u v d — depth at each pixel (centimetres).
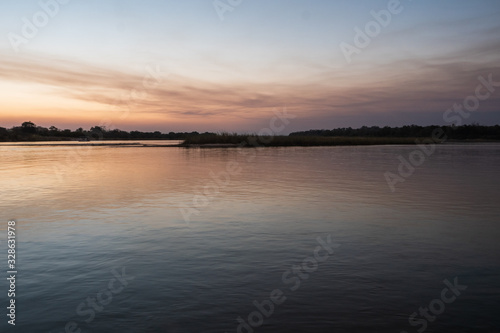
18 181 1725
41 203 1179
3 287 548
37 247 733
